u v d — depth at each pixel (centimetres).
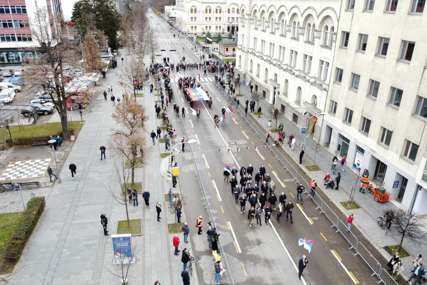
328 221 2438
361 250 2144
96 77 5566
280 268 1998
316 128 3741
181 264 2003
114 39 8194
